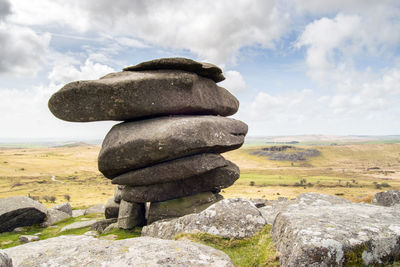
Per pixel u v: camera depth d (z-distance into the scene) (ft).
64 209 122.11
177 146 64.59
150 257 26.27
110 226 80.28
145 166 70.18
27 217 97.09
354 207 43.32
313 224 31.78
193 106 72.18
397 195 62.64
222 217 44.42
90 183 570.87
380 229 30.50
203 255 27.04
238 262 35.40
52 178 605.73
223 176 76.89
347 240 28.17
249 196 421.18
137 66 70.54
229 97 87.10
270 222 51.31
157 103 68.18
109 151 68.23
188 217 48.73
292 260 27.37
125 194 75.36
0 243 75.36
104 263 25.36
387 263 28.27
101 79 66.64
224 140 71.46
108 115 67.77
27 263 26.27
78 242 31.30
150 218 73.82
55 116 68.74
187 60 69.72
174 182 73.41
